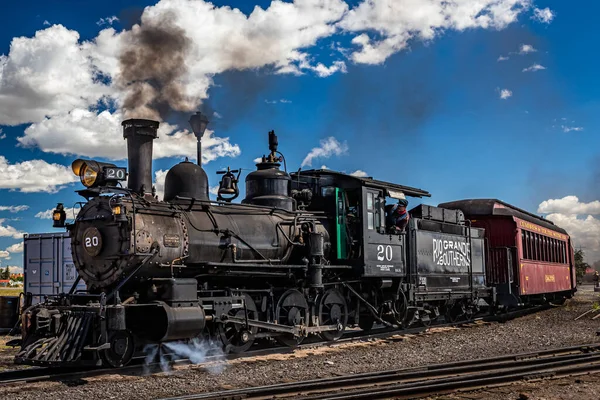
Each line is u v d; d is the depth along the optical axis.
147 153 10.77
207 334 10.95
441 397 7.73
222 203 11.73
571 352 11.59
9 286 66.00
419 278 15.93
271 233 12.26
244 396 7.50
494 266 20.89
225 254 11.37
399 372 9.25
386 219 15.15
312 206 14.32
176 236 10.44
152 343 10.11
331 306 13.52
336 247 13.61
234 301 11.25
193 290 10.35
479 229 20.08
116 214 9.54
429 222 16.88
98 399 7.81
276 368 10.01
